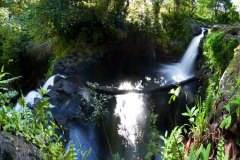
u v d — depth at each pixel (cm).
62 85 686
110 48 841
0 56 879
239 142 196
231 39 487
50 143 206
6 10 962
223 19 1541
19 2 1028
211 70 566
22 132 196
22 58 922
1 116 190
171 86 720
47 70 892
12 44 900
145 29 815
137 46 836
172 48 836
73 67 805
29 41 938
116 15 812
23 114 211
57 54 855
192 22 1002
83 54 824
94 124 586
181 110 611
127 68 822
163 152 228
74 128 570
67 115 600
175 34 847
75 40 838
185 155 223
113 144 524
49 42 884
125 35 820
